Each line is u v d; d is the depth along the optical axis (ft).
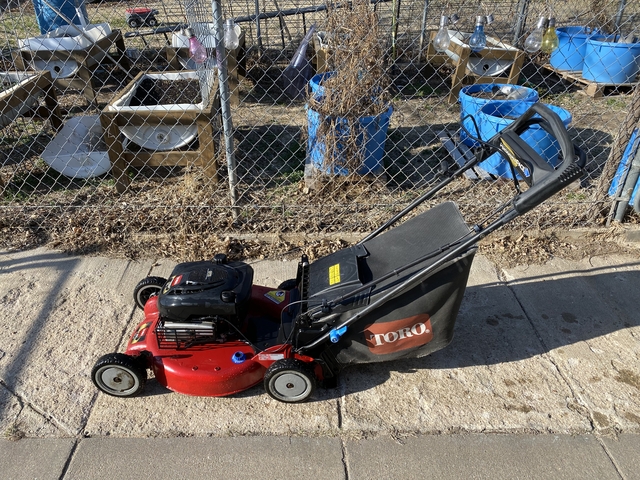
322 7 31.40
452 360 11.16
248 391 10.40
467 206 16.19
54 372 10.75
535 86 27.30
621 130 14.11
